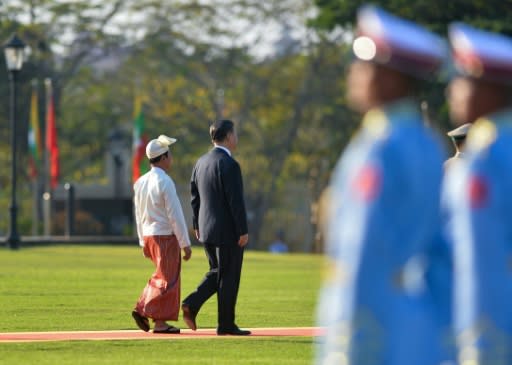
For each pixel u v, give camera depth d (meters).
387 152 14.45
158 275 38.94
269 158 188.50
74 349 34.91
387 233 14.20
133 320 43.94
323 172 190.50
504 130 15.50
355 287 14.18
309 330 40.44
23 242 113.00
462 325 14.86
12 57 97.19
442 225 15.33
